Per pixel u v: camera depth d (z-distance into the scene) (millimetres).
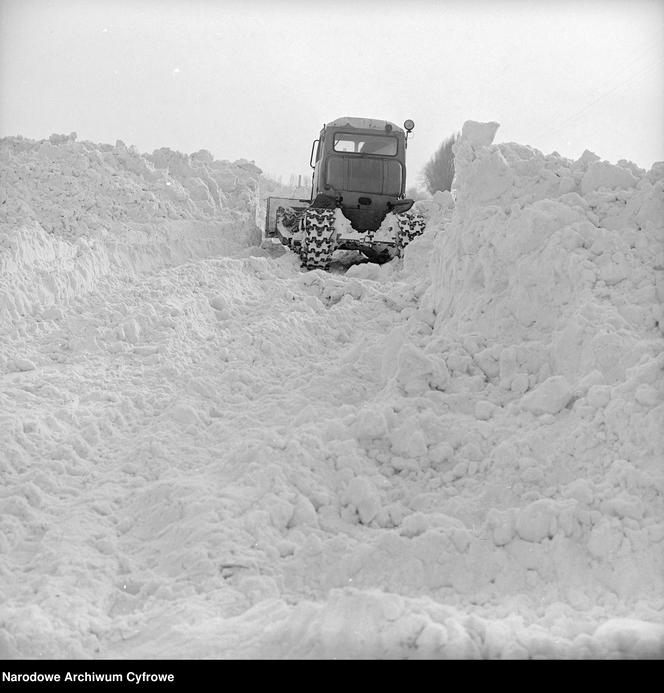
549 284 5672
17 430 5273
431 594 3740
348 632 2990
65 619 3424
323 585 3834
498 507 4328
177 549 4023
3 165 11891
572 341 5199
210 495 4422
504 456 4578
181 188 13766
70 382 6371
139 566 3984
